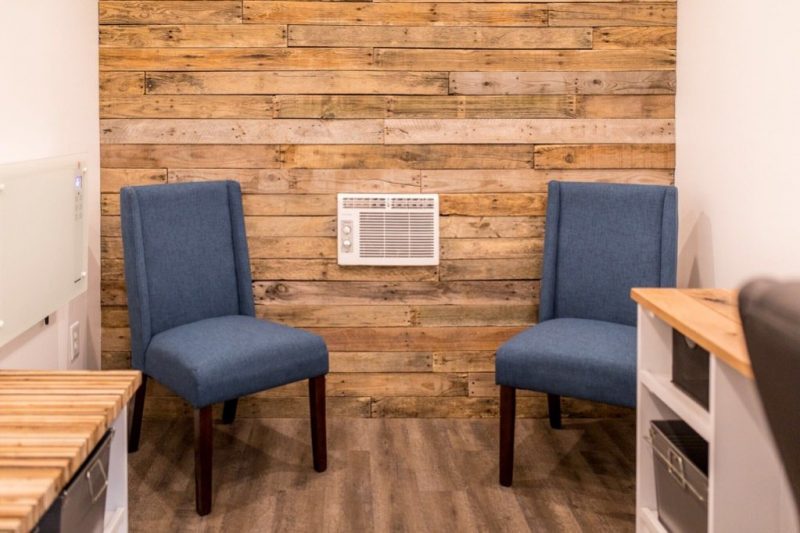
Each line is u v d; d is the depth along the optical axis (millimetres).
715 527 1991
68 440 1688
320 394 3053
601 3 3502
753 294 719
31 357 2773
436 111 3527
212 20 3473
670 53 3520
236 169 3525
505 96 3527
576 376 2756
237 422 3576
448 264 3582
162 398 3594
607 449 3303
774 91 2633
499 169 3551
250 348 2846
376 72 3508
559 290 3307
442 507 2807
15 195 2352
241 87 3496
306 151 3529
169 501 2842
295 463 3160
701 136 3234
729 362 1871
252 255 3557
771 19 2643
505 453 2943
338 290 3584
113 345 3562
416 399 3623
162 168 3512
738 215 2906
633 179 3557
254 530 2650
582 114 3537
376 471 3090
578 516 2746
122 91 3479
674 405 2246
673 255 3115
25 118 2689
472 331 3607
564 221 3303
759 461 1981
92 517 1857
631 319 3176
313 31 3486
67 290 2809
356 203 3510
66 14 3080
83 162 2939
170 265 3166
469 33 3504
